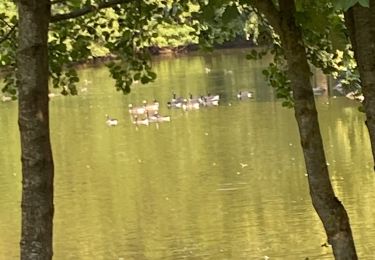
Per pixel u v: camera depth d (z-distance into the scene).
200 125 40.06
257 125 38.22
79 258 20.80
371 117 5.25
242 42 76.12
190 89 53.12
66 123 42.94
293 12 5.70
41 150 4.78
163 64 70.56
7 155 34.59
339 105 41.28
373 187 25.02
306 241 20.61
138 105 47.03
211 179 28.30
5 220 24.34
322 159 5.83
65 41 7.45
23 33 4.75
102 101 50.16
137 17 7.39
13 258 20.91
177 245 21.33
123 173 30.42
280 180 27.27
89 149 35.72
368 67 5.19
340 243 5.77
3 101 51.75
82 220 24.19
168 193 26.91
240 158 31.31
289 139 34.09
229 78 57.34
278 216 23.02
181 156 32.94
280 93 7.65
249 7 6.33
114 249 21.33
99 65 66.81
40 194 4.77
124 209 25.17
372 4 5.08
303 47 5.77
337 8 3.21
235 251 20.45
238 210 24.05
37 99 4.77
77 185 28.77
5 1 7.39
